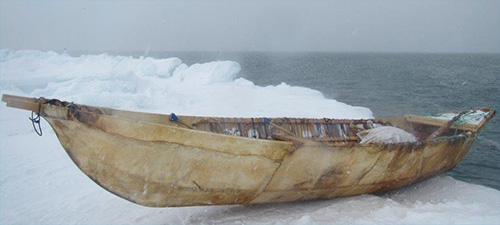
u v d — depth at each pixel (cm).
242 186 482
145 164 443
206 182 466
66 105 430
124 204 582
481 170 888
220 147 449
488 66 5394
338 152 513
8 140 941
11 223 516
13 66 2836
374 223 454
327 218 485
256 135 646
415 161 615
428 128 862
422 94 2323
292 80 3403
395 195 652
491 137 1161
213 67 2248
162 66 2511
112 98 1396
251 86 2059
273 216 511
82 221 521
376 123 827
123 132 425
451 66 5400
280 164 478
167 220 517
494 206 565
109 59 2983
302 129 711
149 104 1445
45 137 974
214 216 522
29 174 721
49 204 584
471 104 1950
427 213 472
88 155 443
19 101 414
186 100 1538
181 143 437
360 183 566
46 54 3519
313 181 518
